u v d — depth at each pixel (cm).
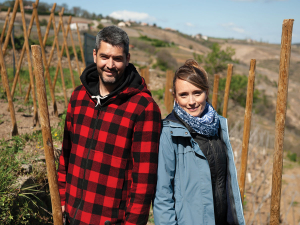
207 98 168
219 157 155
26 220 235
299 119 3097
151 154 144
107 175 146
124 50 143
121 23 11662
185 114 151
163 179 148
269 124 1744
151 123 145
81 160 152
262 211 587
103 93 155
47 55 1975
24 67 1269
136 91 148
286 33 166
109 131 145
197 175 150
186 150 152
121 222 149
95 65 157
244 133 265
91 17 10025
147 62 4362
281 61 170
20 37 1914
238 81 1738
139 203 143
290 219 622
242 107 1800
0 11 4088
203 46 12569
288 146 1431
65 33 552
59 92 784
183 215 150
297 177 830
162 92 1501
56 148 337
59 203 156
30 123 428
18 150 317
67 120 167
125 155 146
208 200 148
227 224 163
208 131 151
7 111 470
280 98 173
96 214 146
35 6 456
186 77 149
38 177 278
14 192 233
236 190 157
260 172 741
